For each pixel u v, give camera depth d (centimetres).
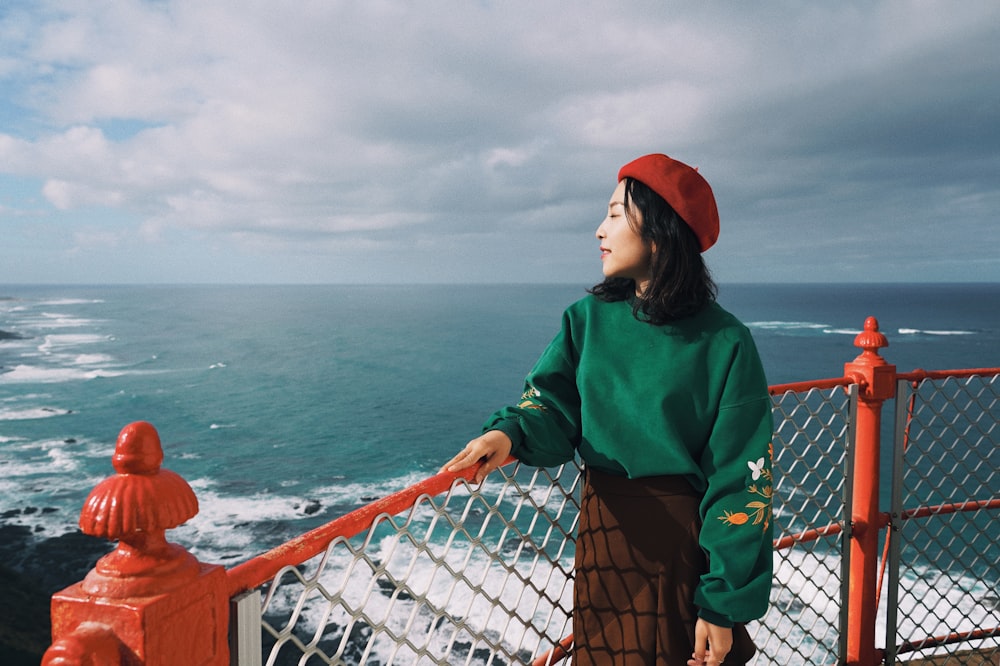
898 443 239
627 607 140
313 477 3519
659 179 135
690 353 137
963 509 260
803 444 1534
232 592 79
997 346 9244
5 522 2711
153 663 64
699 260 141
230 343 10119
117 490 67
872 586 235
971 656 262
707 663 129
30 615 1959
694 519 137
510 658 141
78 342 10100
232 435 4450
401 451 4059
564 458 150
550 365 152
